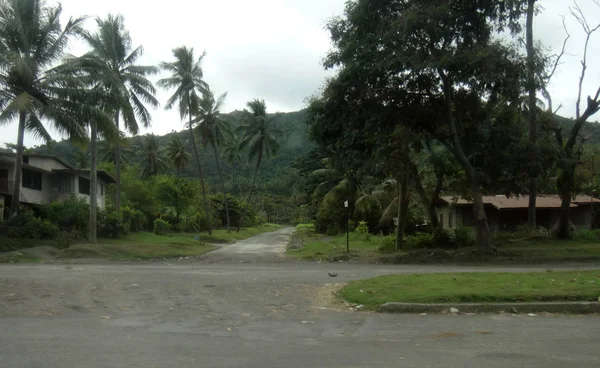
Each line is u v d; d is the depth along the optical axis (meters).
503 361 6.23
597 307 9.61
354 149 22.50
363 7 19.73
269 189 109.88
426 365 6.05
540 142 23.22
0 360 6.08
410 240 25.44
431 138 23.41
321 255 24.22
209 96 49.97
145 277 14.67
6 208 32.19
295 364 6.07
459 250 22.72
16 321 8.50
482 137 22.36
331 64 21.62
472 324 8.54
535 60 20.23
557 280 11.98
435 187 28.16
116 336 7.49
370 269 17.84
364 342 7.28
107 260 22.70
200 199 63.62
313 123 23.25
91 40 33.47
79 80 25.47
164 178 56.16
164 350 6.69
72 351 6.56
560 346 7.00
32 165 36.75
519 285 11.20
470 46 19.39
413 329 8.16
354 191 44.12
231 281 13.83
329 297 11.28
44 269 17.08
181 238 42.56
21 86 25.36
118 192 38.09
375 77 20.58
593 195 38.19
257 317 9.12
